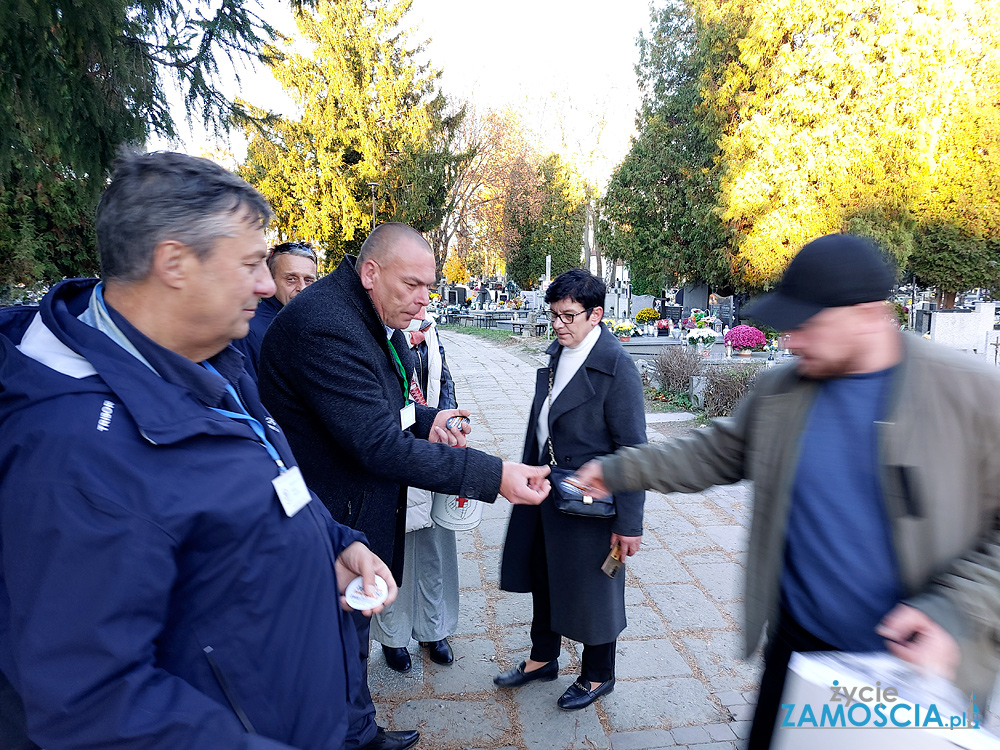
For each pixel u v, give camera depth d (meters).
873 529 1.30
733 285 20.81
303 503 1.15
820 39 16.62
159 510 0.92
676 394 9.55
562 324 2.33
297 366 1.91
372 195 30.81
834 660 1.18
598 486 1.84
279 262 3.11
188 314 1.05
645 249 23.28
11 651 0.90
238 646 1.03
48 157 3.36
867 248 1.32
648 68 23.70
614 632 2.43
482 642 3.07
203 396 1.08
